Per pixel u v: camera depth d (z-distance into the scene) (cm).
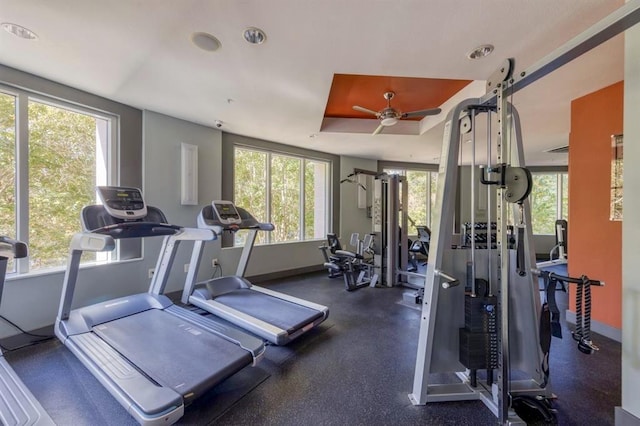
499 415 172
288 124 436
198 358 211
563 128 438
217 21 200
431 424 175
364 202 700
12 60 256
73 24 206
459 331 199
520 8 183
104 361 204
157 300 314
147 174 378
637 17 109
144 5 186
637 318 161
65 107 312
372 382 218
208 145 450
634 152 162
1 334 264
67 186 320
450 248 205
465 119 198
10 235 280
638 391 159
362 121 488
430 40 218
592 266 306
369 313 367
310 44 226
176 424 174
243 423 175
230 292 376
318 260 627
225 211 368
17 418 161
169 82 296
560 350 268
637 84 160
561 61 137
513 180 159
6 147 277
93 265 329
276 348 272
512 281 202
